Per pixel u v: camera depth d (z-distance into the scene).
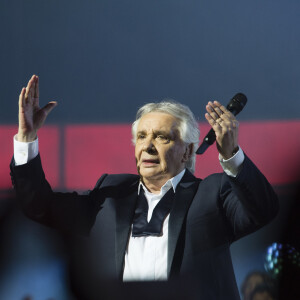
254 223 9.59
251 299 14.16
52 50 23.05
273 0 22.53
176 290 9.38
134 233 9.88
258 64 22.58
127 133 22.70
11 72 22.92
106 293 9.72
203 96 22.78
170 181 10.11
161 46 22.97
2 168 22.14
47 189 10.45
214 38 22.78
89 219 10.45
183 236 9.71
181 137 10.22
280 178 21.52
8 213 20.14
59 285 18.58
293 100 22.36
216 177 10.27
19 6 23.05
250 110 22.38
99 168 22.39
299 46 22.44
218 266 9.62
